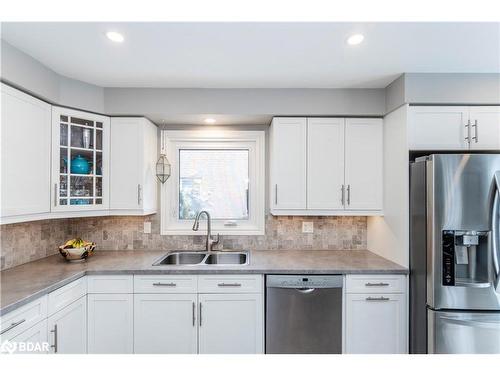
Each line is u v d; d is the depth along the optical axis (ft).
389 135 7.43
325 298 6.57
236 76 6.81
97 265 6.86
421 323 6.23
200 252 8.46
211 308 6.57
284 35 5.06
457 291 5.86
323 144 7.74
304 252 8.48
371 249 8.51
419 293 6.31
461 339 5.76
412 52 5.67
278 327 6.54
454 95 6.59
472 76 6.62
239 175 9.07
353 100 7.55
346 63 6.14
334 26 4.79
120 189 7.57
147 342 6.53
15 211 5.48
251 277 6.63
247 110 7.53
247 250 8.72
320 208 7.74
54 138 6.56
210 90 7.52
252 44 5.36
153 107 7.45
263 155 8.87
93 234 8.64
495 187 5.76
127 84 7.24
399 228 6.93
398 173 6.99
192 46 5.42
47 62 6.02
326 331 6.57
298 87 7.50
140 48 5.49
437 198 5.90
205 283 6.59
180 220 8.98
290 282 6.55
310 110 7.54
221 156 9.07
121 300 6.51
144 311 6.53
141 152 7.63
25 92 5.81
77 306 6.10
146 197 7.87
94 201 7.27
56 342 5.39
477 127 6.68
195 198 9.04
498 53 5.71
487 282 5.86
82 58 5.88
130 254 8.14
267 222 8.86
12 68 5.34
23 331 4.59
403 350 6.59
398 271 6.59
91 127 7.27
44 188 6.30
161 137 8.84
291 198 7.75
